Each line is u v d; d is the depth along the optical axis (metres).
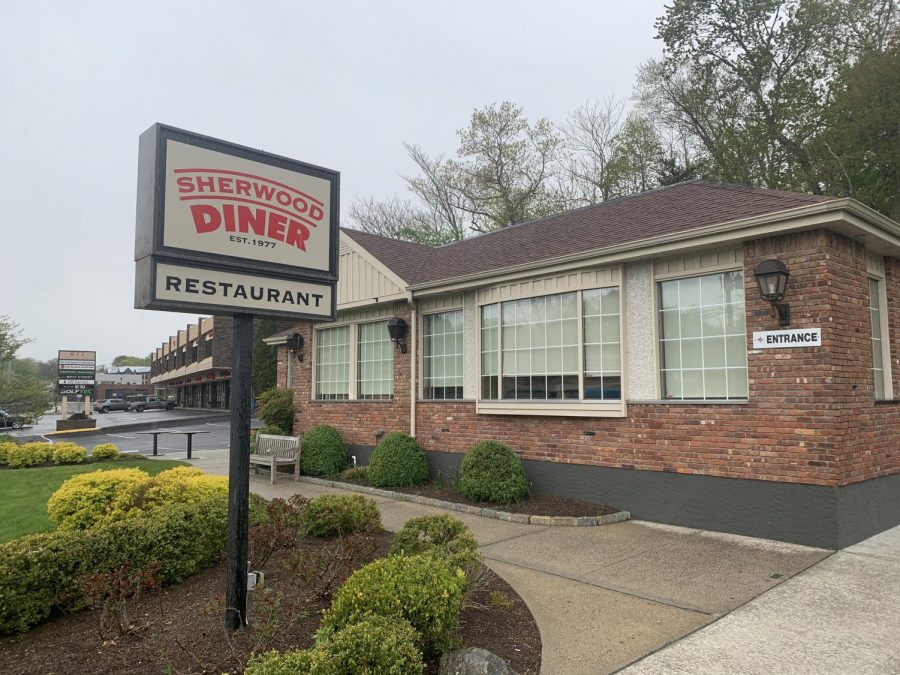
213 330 44.97
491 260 11.34
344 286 13.60
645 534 7.73
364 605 4.02
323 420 14.15
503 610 5.08
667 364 8.56
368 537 6.00
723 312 8.09
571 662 4.21
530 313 10.16
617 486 8.84
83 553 4.84
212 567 5.98
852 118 19.53
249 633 4.32
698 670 4.08
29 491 10.34
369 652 3.33
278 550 6.34
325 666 3.18
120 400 61.16
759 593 5.55
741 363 7.88
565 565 6.46
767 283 7.25
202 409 53.12
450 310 11.63
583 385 9.30
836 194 20.27
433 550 5.16
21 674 3.80
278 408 15.36
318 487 11.71
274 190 5.17
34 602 4.48
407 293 11.80
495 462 9.39
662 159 27.12
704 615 5.05
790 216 7.11
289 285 5.21
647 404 8.56
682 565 6.42
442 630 4.07
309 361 14.77
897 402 8.53
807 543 7.07
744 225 7.47
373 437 12.84
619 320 8.97
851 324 7.50
